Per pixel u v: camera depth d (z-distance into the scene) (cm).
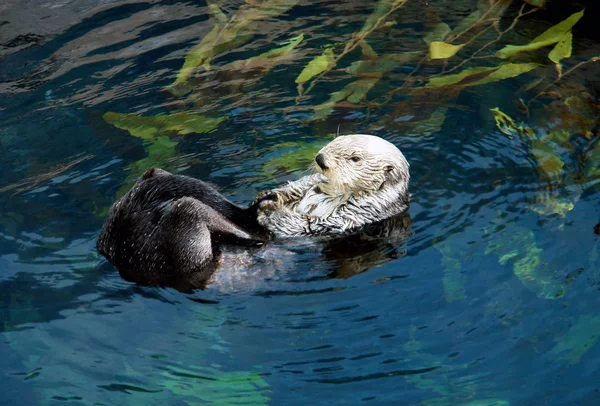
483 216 422
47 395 314
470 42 634
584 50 613
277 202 405
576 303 349
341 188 422
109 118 531
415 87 573
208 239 375
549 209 423
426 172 471
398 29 659
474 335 336
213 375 322
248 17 684
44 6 709
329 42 641
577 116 522
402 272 379
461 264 382
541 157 477
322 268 387
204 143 509
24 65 621
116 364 329
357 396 309
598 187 439
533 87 566
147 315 356
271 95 568
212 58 621
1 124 542
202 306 362
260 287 375
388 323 345
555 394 304
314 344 336
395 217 429
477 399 304
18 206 447
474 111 539
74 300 365
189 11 698
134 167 483
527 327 338
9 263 394
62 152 505
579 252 383
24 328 349
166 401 311
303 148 498
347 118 536
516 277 369
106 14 696
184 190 404
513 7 686
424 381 314
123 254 383
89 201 450
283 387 316
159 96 571
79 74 606
